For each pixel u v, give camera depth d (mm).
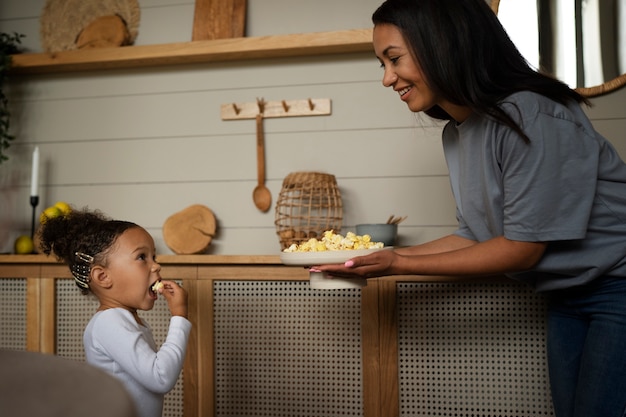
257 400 1665
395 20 1104
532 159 1018
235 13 1963
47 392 270
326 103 1932
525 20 1821
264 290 1674
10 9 2158
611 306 1079
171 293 1317
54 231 1327
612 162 1078
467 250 1118
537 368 1521
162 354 1188
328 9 1969
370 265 1151
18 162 2129
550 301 1271
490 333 1547
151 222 2035
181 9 2045
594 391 1063
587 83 1792
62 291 1795
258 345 1672
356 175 1916
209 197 2006
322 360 1636
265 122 1980
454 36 1067
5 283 1836
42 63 2016
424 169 1880
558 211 1026
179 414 1703
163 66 2059
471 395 1553
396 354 1585
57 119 2119
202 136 2025
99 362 1191
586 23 1800
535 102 1035
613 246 1067
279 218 1900
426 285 1587
